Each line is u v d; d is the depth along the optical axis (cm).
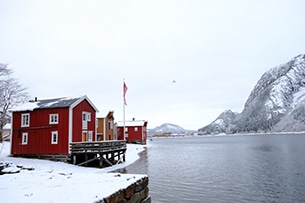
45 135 2388
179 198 1178
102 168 2034
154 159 2883
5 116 3428
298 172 1856
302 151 3553
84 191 489
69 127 2308
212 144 6588
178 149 4750
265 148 4419
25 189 522
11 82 3400
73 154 2138
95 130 2847
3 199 443
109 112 4553
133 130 6375
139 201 595
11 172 936
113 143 2267
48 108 2412
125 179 605
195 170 2036
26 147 2445
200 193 1277
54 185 561
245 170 2016
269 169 2030
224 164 2394
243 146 5206
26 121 2506
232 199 1162
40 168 1761
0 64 3075
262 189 1359
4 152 2736
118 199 492
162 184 1495
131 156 3169
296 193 1264
